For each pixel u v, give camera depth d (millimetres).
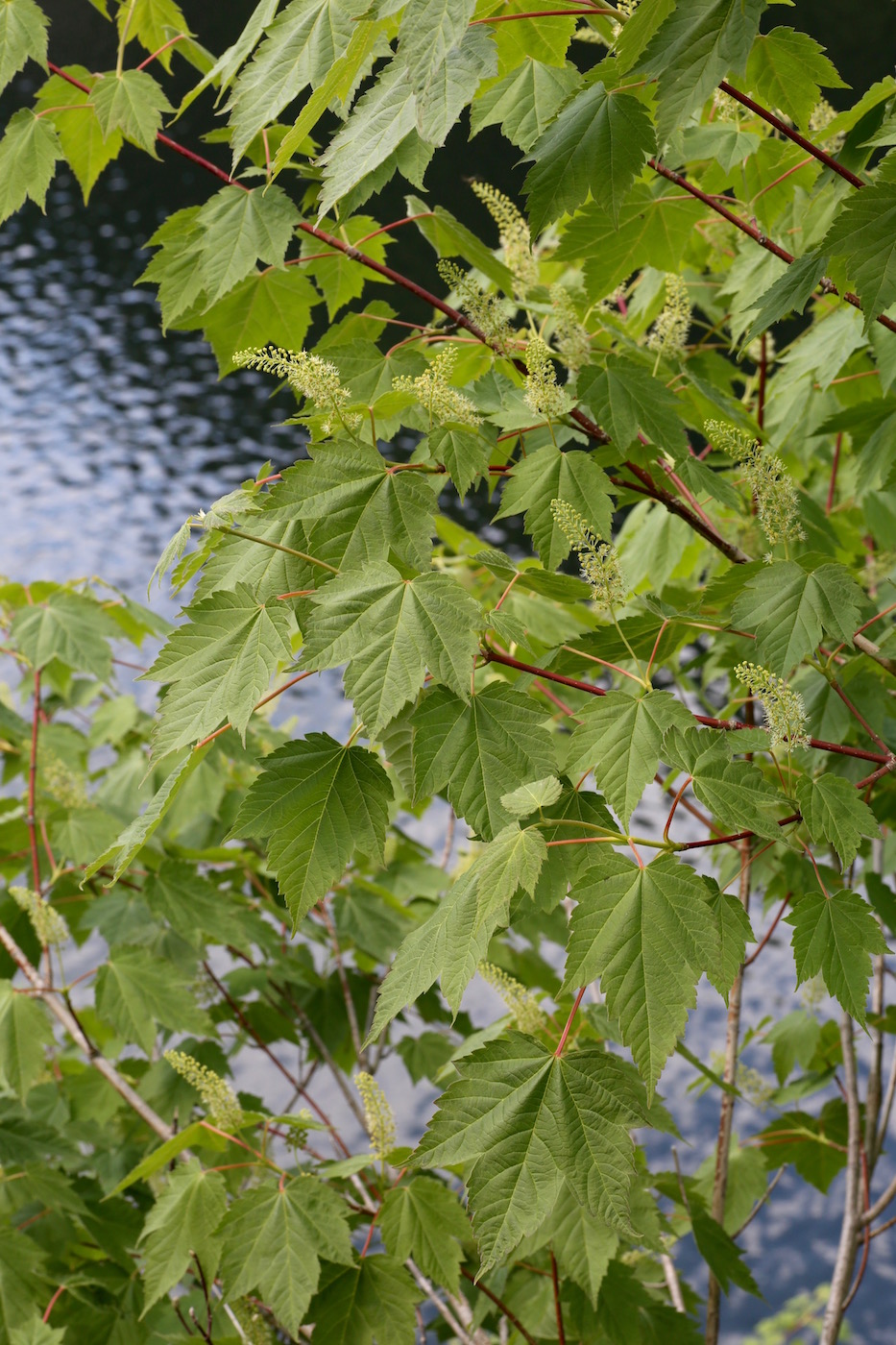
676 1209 2178
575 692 2430
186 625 1216
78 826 2723
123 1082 2182
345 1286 1667
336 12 1170
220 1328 2182
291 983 3000
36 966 2705
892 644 1595
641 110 1300
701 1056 5379
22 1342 1958
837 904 1232
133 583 11062
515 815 1132
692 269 2836
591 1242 1668
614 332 1983
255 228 1784
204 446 14703
